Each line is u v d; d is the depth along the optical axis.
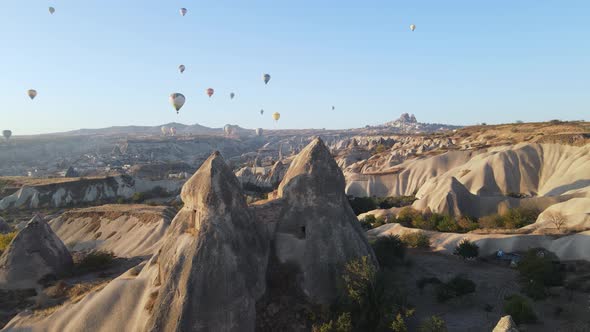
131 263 40.94
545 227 44.47
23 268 35.50
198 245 22.92
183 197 26.27
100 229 60.56
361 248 26.56
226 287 22.03
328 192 27.34
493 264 36.97
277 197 30.64
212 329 21.00
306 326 22.92
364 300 23.00
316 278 24.83
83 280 35.47
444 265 36.50
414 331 23.72
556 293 28.31
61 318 25.89
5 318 29.67
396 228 50.62
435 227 54.28
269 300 24.03
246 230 24.80
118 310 24.31
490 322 24.88
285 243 26.45
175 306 21.50
